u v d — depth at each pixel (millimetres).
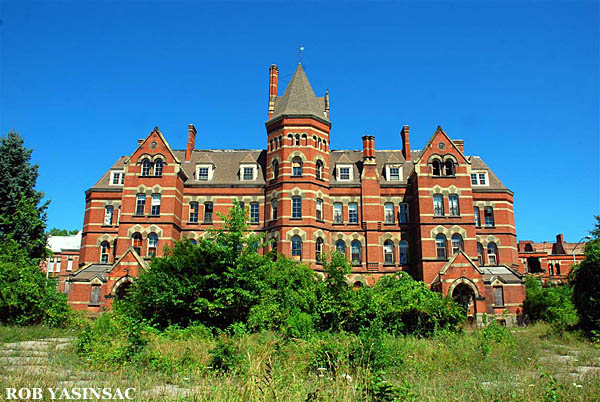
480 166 50344
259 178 48781
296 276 32625
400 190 47750
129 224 44562
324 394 11234
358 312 25484
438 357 17547
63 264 63719
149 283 26859
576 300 30609
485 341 19969
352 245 46625
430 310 25625
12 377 13531
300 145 46375
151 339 20000
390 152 53656
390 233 46688
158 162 46188
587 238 32812
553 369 16672
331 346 16109
